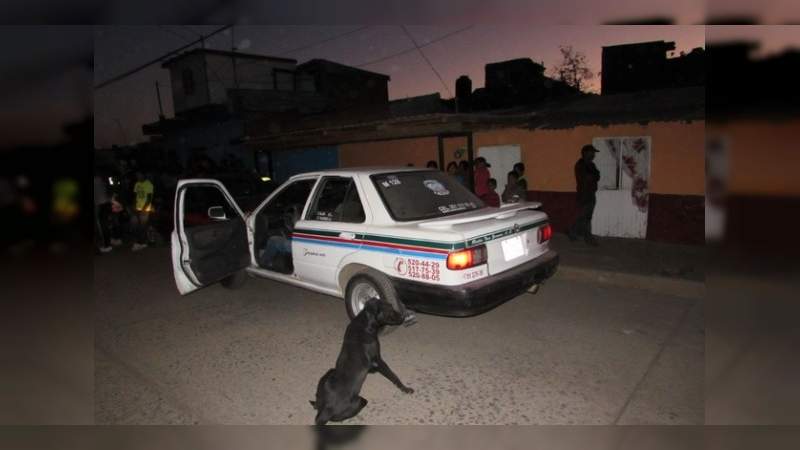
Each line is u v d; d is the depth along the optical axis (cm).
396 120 914
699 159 736
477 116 889
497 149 954
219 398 366
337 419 311
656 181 779
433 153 1070
